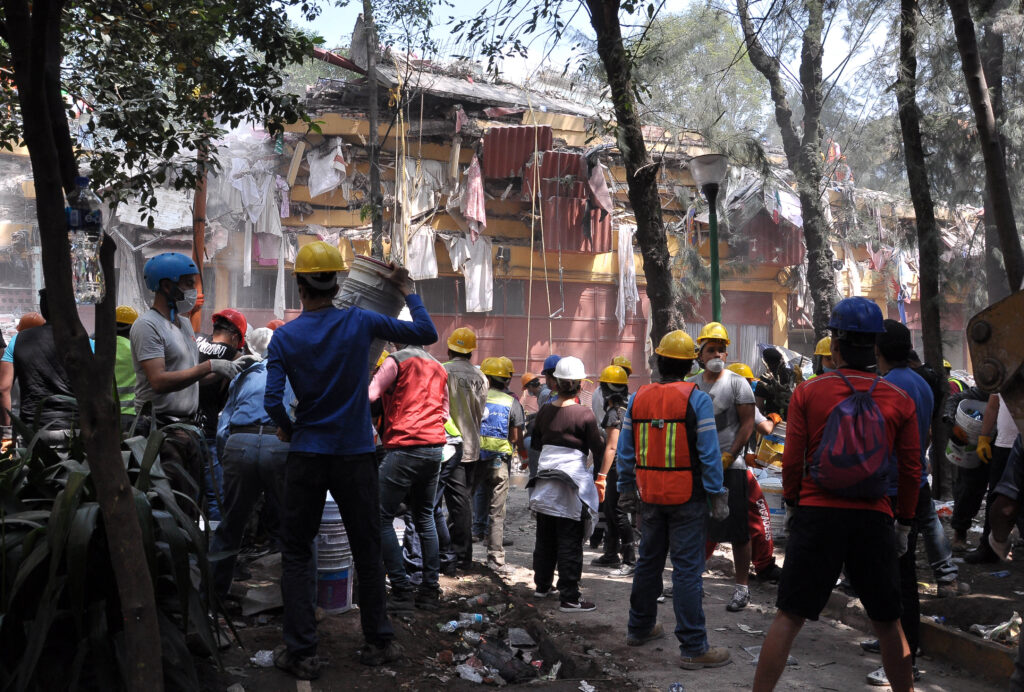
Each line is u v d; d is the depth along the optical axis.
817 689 4.60
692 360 5.25
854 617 5.80
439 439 5.75
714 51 13.73
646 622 5.33
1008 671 4.67
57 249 2.69
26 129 2.62
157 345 4.51
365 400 4.42
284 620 4.35
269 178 21.47
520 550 8.79
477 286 23.70
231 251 21.44
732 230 25.08
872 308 4.00
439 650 5.11
